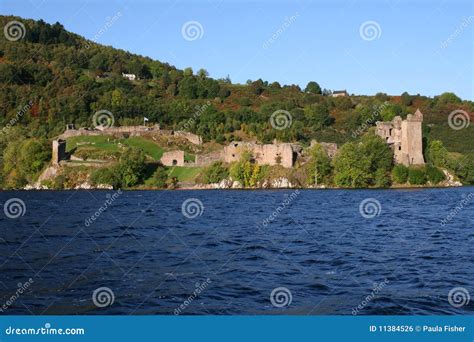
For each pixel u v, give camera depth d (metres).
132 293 29.58
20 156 164.50
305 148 168.88
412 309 26.78
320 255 41.25
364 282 32.00
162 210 85.62
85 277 33.38
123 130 189.75
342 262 38.22
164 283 31.83
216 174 153.88
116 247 45.56
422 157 159.00
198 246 46.09
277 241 49.19
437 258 39.81
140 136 186.00
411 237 51.88
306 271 35.16
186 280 32.56
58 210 86.88
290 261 38.78
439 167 157.38
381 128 165.88
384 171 149.50
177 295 29.19
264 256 40.91
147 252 42.91
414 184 148.50
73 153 169.12
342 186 147.75
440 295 29.09
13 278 33.09
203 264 37.62
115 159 165.62
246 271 35.19
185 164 165.62
